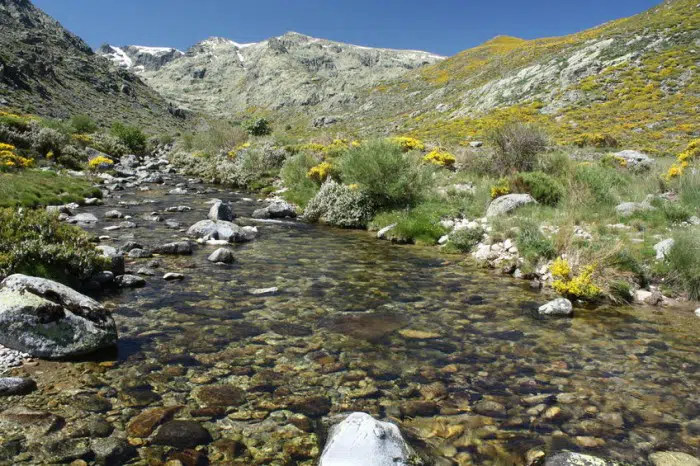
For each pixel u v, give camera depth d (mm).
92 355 5199
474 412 4352
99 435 3707
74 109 76938
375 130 67062
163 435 3762
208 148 40688
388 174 15609
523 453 3721
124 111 94375
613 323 6895
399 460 3408
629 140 32219
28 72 78750
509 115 49156
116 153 38312
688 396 4730
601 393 4766
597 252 8703
